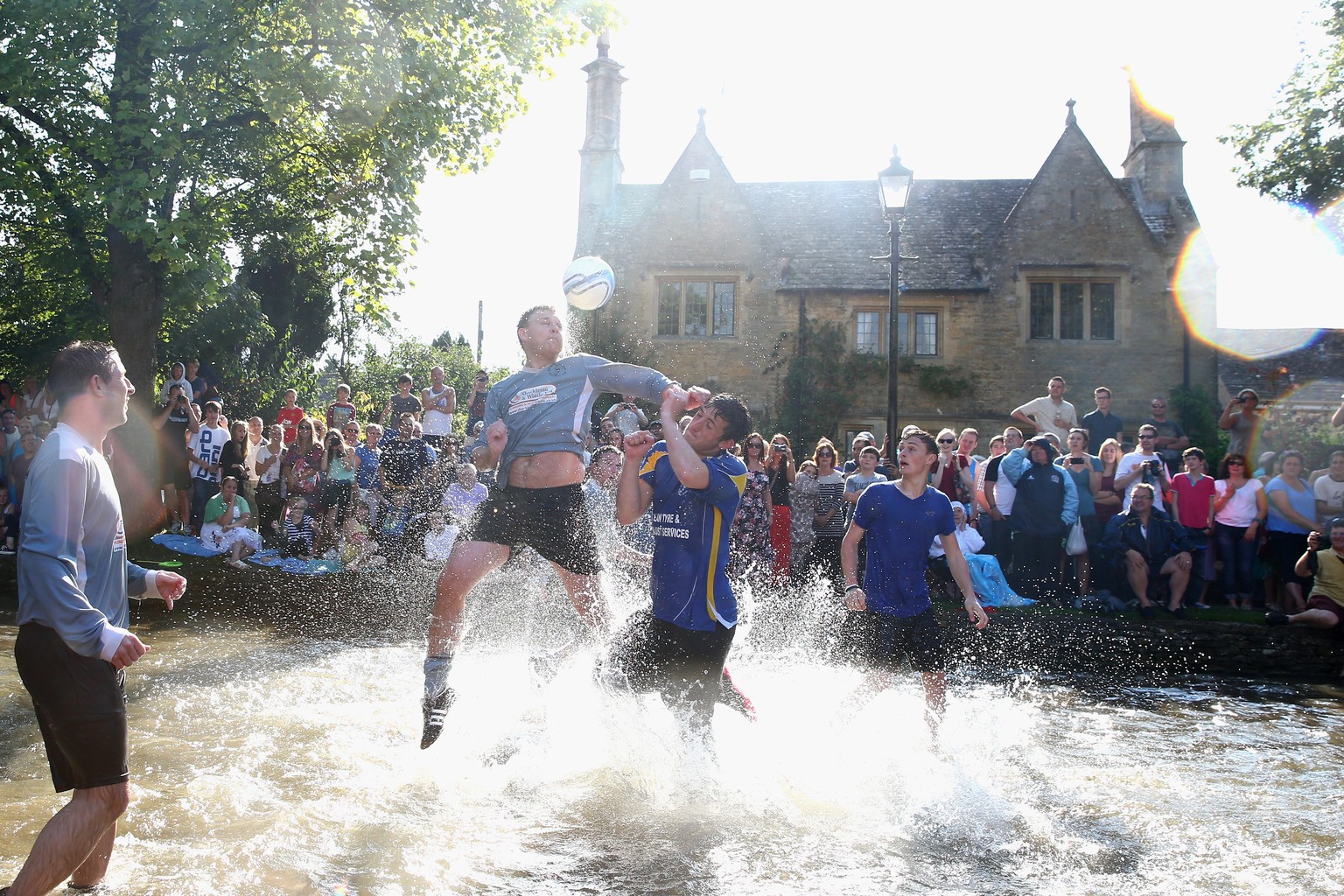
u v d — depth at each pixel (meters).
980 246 23.75
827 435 22.83
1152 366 22.52
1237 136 20.06
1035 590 10.60
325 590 10.44
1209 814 4.46
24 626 3.13
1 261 19.52
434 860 3.63
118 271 14.91
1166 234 23.33
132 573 3.58
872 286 22.92
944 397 22.80
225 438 13.27
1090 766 5.29
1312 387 24.69
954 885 3.58
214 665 7.13
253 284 28.73
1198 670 8.99
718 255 23.50
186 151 13.91
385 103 15.28
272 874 3.42
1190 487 10.76
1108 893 3.52
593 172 25.08
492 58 17.12
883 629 5.66
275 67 14.12
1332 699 7.61
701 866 3.70
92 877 3.27
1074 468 10.68
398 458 12.41
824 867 3.73
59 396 3.21
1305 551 10.24
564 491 5.07
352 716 5.70
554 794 4.52
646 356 23.36
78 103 14.08
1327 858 3.89
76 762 3.11
